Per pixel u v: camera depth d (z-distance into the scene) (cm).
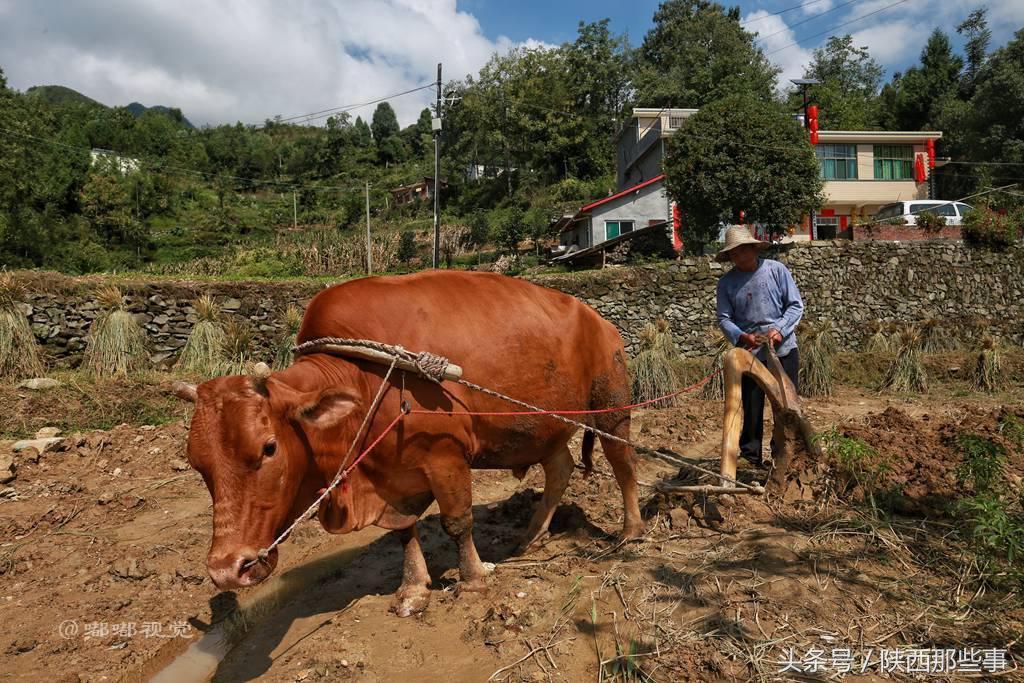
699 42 5766
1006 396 1097
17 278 973
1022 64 3347
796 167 1961
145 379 921
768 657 309
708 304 1438
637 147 3378
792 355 507
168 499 592
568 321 414
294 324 1071
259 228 6091
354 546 495
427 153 10206
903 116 5122
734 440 446
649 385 1038
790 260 1568
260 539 273
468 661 327
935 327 1466
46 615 392
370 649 341
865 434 594
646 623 342
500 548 469
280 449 279
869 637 323
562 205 4728
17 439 727
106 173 5572
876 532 417
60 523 537
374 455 336
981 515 380
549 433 403
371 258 3077
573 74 6059
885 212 2362
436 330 353
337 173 9900
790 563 389
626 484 446
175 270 3056
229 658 343
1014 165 3203
